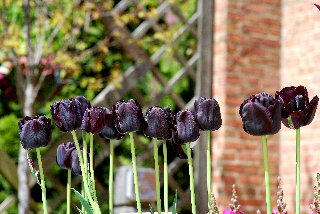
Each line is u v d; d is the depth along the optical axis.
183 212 5.54
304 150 5.39
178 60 5.51
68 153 1.48
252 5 5.47
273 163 5.50
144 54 5.38
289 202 5.42
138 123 1.34
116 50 5.96
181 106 5.53
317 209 1.32
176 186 5.48
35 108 5.25
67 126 1.36
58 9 5.03
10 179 4.71
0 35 5.30
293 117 1.24
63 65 4.95
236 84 5.34
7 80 5.39
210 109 1.32
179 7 5.55
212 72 5.41
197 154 5.30
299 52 5.46
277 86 5.54
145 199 3.71
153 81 6.04
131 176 3.76
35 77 5.00
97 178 5.66
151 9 5.27
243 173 5.28
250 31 5.45
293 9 5.54
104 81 5.89
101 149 5.70
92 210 1.31
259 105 1.19
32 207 4.90
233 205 1.47
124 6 5.38
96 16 5.08
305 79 5.41
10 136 5.70
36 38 5.14
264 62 5.48
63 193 5.07
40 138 1.35
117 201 3.83
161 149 5.74
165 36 5.36
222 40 5.36
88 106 1.38
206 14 5.45
